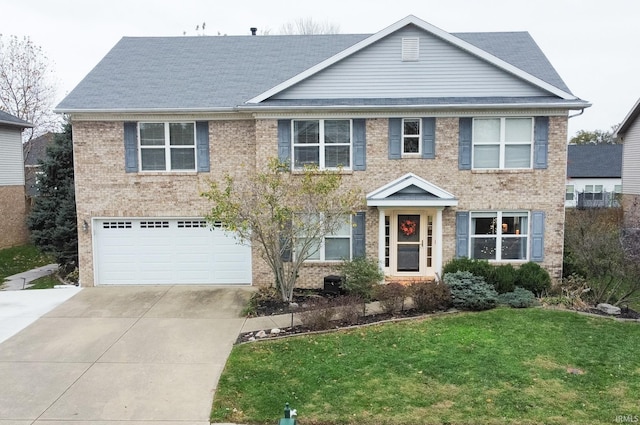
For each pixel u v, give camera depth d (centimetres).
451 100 1505
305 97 1544
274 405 791
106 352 1027
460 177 1534
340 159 1546
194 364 961
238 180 1589
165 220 1614
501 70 1523
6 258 2353
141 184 1595
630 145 3006
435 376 886
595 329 1133
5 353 1023
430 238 1570
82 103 1541
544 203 1530
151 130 1589
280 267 1398
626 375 891
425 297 1263
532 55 1745
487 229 1562
